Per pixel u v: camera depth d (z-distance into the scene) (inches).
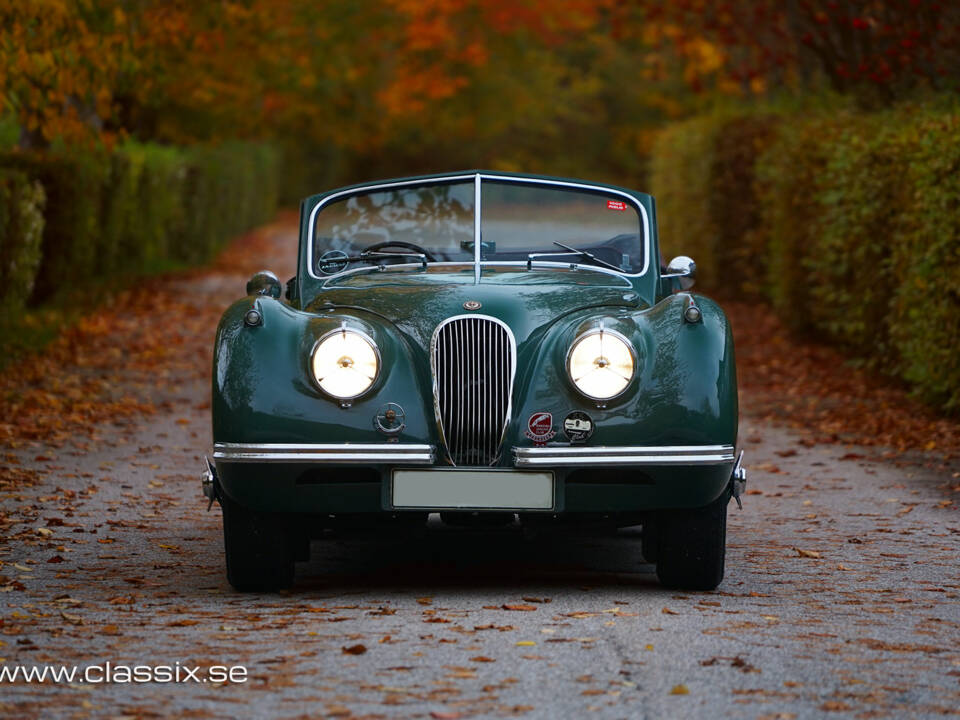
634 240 508.4
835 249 1048.8
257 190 3154.5
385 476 408.2
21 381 909.2
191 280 1718.8
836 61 1461.6
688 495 413.1
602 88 4889.3
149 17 1238.3
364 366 408.5
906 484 644.7
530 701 305.6
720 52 1781.5
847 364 1015.6
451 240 507.8
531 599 417.1
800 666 337.1
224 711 299.1
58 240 1295.5
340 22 3292.3
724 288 1561.3
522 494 406.9
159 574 459.8
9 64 908.0
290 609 403.5
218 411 411.8
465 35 4190.5
